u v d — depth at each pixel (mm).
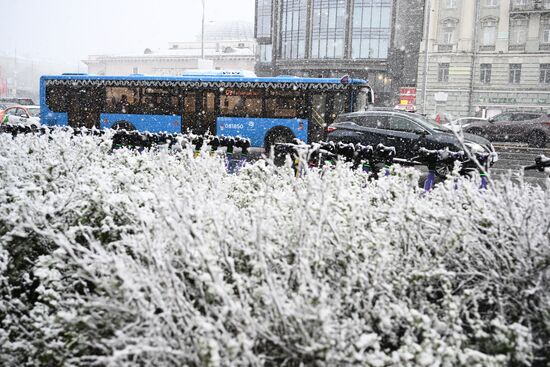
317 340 2395
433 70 43438
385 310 2760
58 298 3131
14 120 24703
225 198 4609
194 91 18922
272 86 18156
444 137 13828
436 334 2547
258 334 2475
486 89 42281
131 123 19547
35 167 4824
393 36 47875
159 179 4457
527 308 2908
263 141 18297
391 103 47906
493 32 41906
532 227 3355
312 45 51000
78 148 5859
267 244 2951
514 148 24828
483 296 2967
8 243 3541
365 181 5742
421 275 2912
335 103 17703
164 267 2564
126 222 3754
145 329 2475
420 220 3416
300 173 4723
